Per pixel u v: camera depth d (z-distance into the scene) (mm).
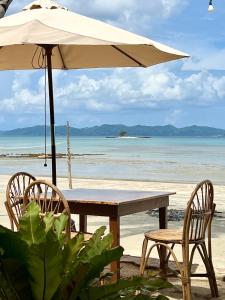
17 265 2086
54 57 7035
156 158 51312
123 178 24000
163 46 5598
